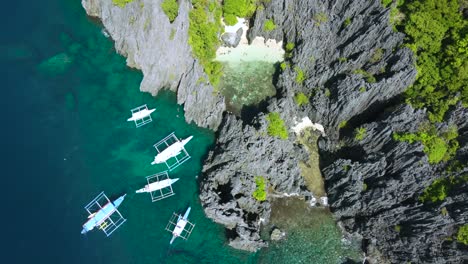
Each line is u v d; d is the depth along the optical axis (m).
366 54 81.31
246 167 76.00
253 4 90.62
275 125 77.44
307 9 86.31
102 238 72.62
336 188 75.88
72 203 75.25
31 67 87.12
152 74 84.31
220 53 90.19
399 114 73.62
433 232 67.88
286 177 76.50
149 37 81.94
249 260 71.88
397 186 71.25
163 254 71.62
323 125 83.50
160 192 76.94
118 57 89.69
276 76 87.88
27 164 77.81
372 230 72.69
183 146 80.81
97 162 79.12
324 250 73.38
